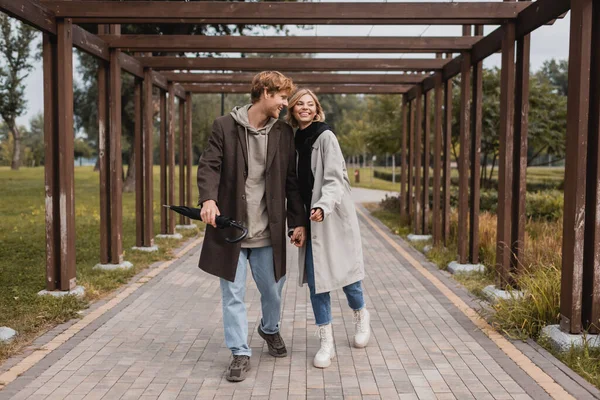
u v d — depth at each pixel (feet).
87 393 10.68
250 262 11.82
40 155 191.21
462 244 23.06
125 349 13.25
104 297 18.44
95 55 20.85
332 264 11.98
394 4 17.44
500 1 17.69
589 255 13.17
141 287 20.01
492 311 16.30
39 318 15.29
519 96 17.93
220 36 22.20
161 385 11.10
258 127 11.58
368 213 52.34
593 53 13.10
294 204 11.98
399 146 56.24
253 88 11.39
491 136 46.11
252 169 11.42
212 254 11.26
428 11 17.49
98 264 22.80
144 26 50.03
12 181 97.96
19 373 11.64
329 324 12.32
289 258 27.73
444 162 27.91
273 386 11.05
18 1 15.12
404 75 32.89
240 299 11.45
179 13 17.44
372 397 10.54
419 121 33.91
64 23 17.69
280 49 22.99
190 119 39.01
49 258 17.97
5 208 51.78
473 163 23.06
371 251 29.07
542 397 10.50
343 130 159.02
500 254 18.19
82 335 14.28
